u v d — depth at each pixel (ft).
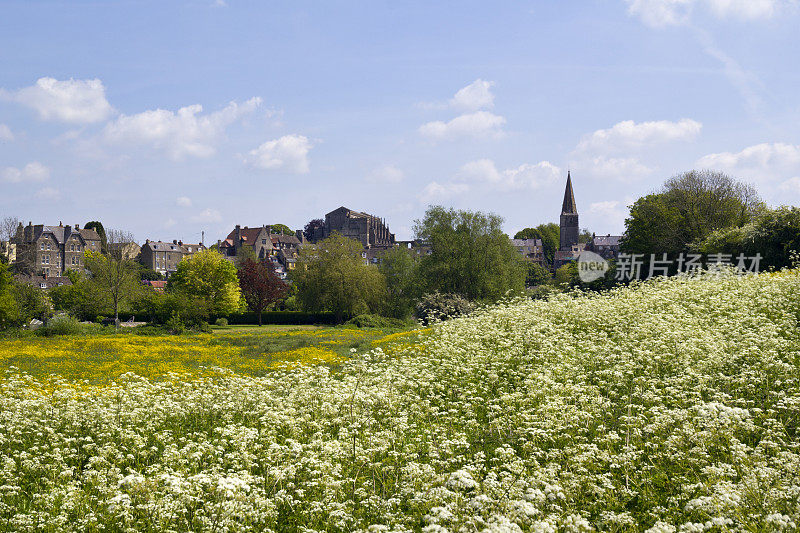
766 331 50.37
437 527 20.15
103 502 27.63
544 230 641.40
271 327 222.07
